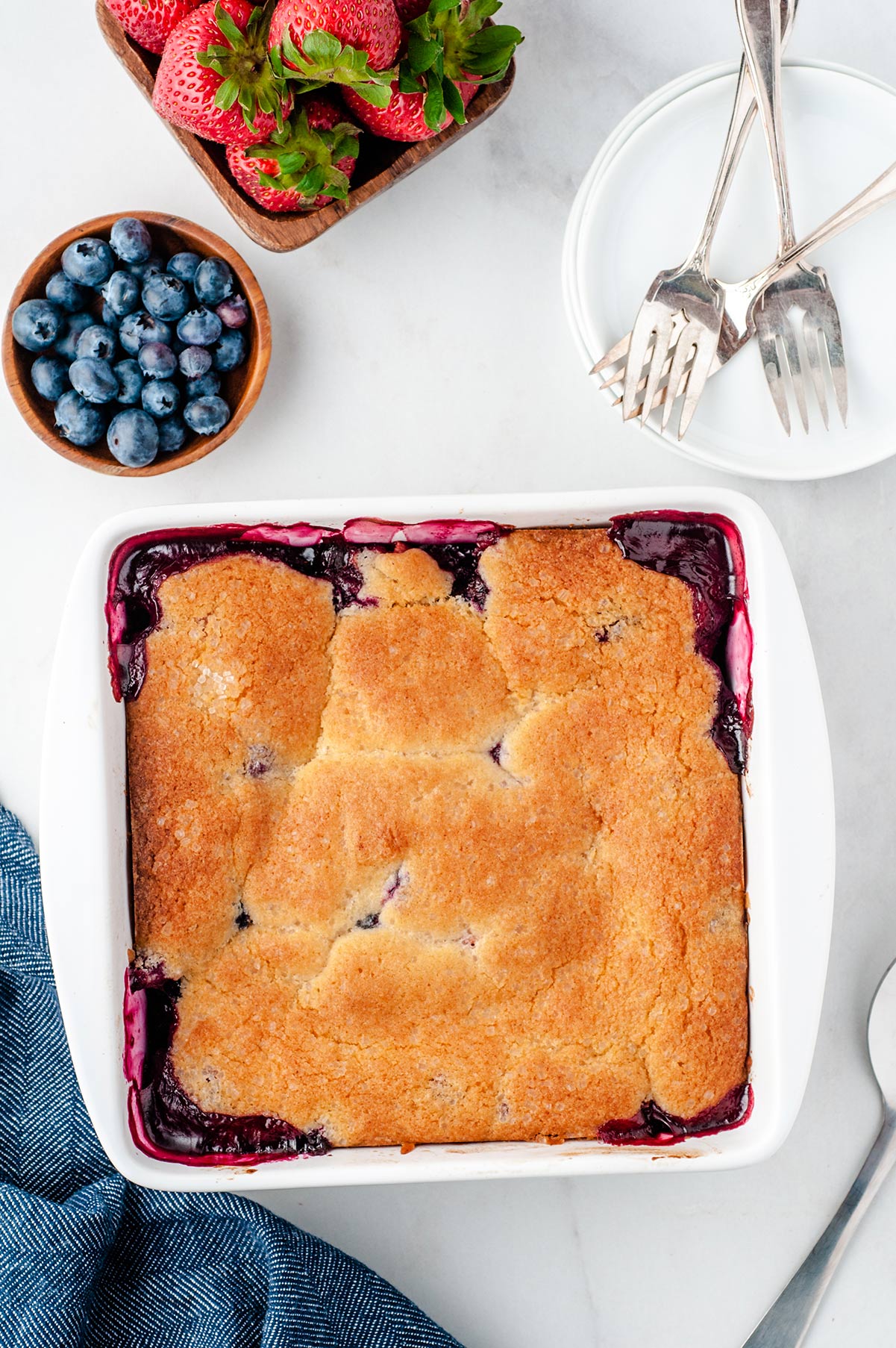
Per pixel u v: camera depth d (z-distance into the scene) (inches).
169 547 30.7
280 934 30.5
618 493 30.1
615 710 30.7
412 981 30.4
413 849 30.4
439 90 30.1
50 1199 32.5
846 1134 33.7
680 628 30.8
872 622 33.8
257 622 30.5
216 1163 30.2
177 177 33.5
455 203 33.5
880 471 33.8
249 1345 32.3
